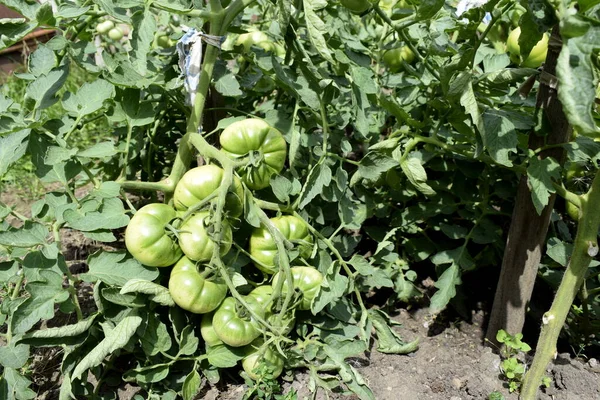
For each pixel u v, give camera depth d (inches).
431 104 32.2
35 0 28.2
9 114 29.3
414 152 35.8
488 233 35.8
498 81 29.2
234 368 33.2
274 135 31.6
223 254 29.8
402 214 37.6
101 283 29.1
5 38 27.0
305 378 32.2
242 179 31.8
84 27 34.1
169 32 46.3
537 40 28.5
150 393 30.2
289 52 34.5
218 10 31.4
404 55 40.4
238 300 29.0
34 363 33.3
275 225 31.5
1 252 29.6
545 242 36.9
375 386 32.4
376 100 35.4
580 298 33.7
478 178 37.2
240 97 39.7
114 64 33.1
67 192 29.4
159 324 30.0
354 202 36.1
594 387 31.1
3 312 27.7
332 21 38.0
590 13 23.6
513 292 32.8
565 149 30.0
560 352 35.6
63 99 30.2
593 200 26.7
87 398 31.3
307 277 31.5
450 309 38.4
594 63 26.4
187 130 32.3
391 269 36.5
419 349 35.2
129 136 31.4
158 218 28.8
